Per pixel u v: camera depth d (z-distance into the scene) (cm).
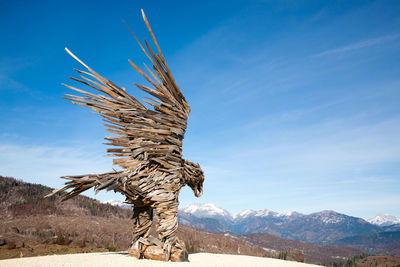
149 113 1402
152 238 1378
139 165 1322
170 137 1416
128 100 1386
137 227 1386
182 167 1441
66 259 1276
